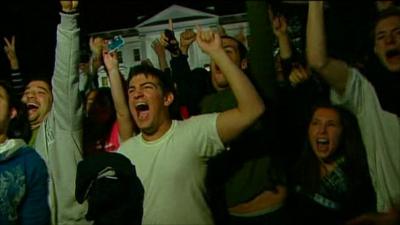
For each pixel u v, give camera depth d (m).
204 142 1.68
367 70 1.73
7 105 1.94
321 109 1.71
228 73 1.62
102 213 1.75
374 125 1.65
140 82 1.76
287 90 1.86
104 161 1.78
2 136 1.95
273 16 1.87
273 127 1.80
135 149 1.77
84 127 2.12
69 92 1.85
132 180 1.73
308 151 1.75
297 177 1.76
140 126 1.77
